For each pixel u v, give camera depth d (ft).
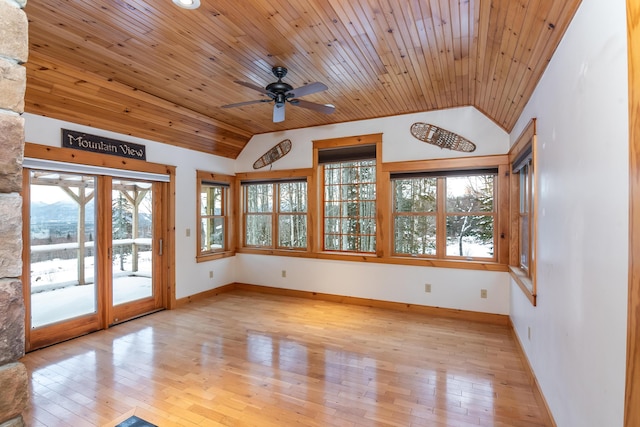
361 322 14.14
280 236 19.26
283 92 10.45
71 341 12.09
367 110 15.15
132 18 8.01
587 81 5.24
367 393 8.68
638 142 3.51
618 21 4.19
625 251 3.98
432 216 15.55
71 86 11.05
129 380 9.30
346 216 17.57
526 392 8.75
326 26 8.31
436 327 13.53
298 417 7.68
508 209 13.80
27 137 11.03
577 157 5.71
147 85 12.19
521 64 8.55
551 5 6.00
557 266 6.89
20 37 2.10
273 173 18.93
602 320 4.65
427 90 12.63
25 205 11.25
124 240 14.40
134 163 14.35
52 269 11.98
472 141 14.38
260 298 18.08
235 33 8.70
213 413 7.83
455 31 8.38
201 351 11.23
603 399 4.60
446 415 7.76
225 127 17.31
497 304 14.03
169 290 16.06
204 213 18.57
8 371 2.01
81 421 7.52
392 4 7.37
